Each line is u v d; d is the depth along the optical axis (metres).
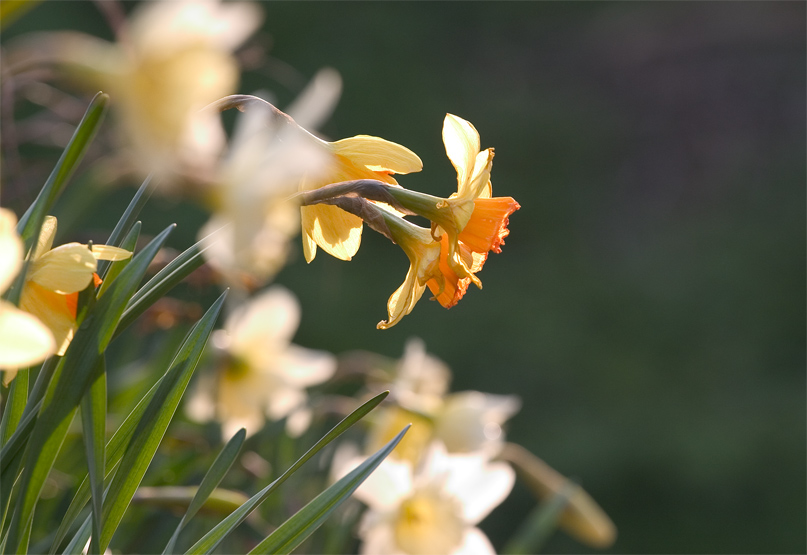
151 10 0.74
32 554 0.88
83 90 0.74
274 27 3.75
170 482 0.94
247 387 1.05
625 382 3.72
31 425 0.79
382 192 0.82
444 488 1.00
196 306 0.96
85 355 0.79
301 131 0.79
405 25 4.17
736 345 3.90
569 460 3.48
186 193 0.75
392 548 0.99
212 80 0.74
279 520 0.99
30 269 0.79
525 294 3.94
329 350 3.29
